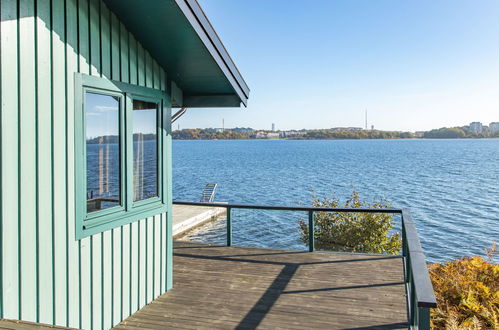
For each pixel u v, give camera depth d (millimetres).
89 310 3730
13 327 2438
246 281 5336
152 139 4801
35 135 3051
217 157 103688
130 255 4371
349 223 8914
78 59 3488
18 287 2914
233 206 6988
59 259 3334
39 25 3057
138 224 4516
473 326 4371
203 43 4082
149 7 3596
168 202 5109
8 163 2809
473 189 38156
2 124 2752
